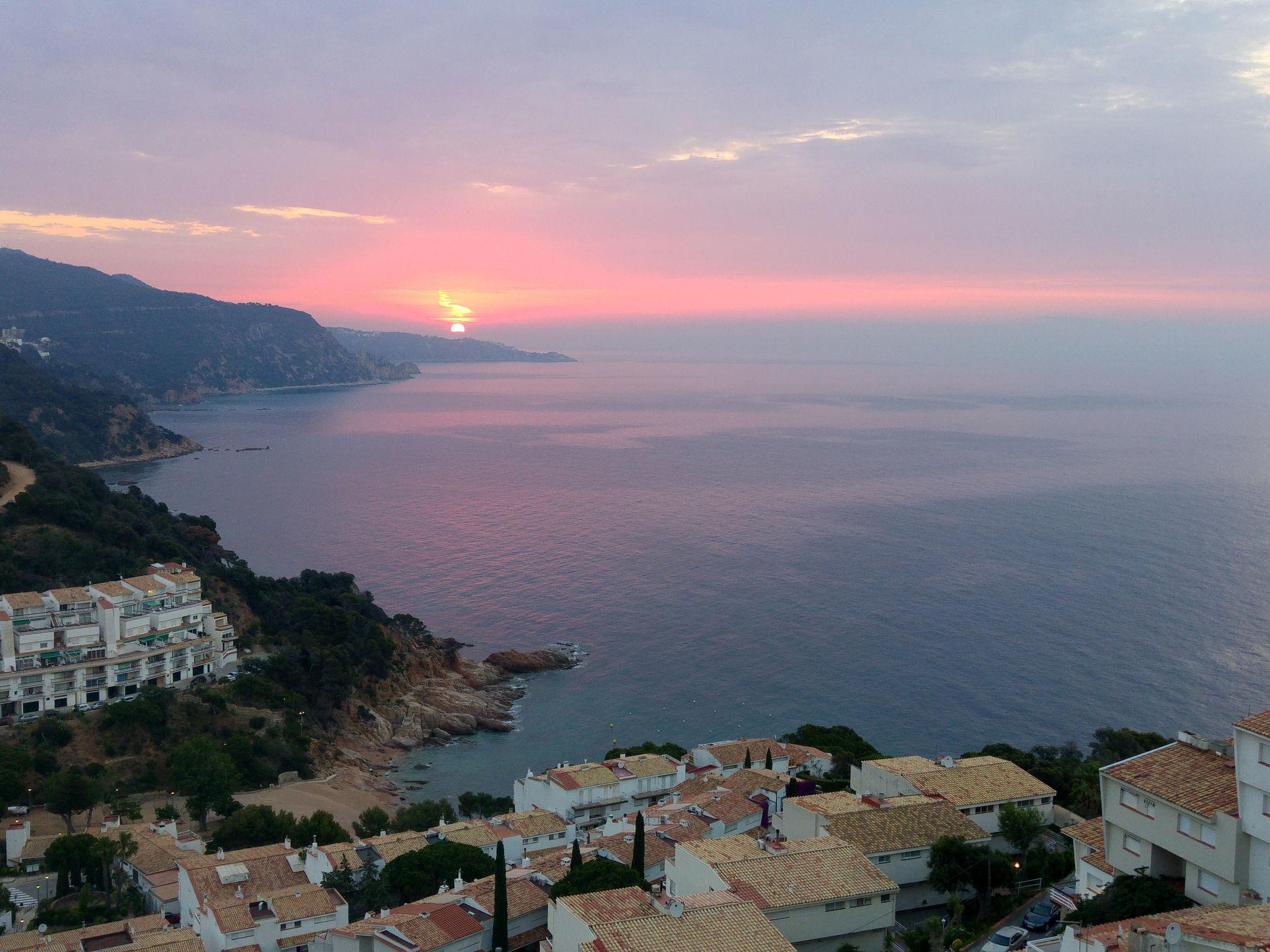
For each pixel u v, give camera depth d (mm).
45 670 151750
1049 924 65562
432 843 97312
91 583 177125
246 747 149250
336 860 91812
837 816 79750
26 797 125812
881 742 164625
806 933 66062
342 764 166000
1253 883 50875
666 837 91375
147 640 165875
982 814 86562
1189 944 41938
